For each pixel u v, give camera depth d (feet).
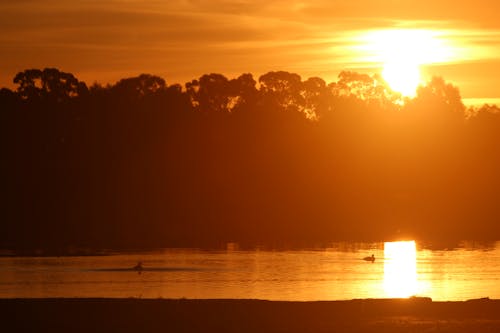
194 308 476.95
